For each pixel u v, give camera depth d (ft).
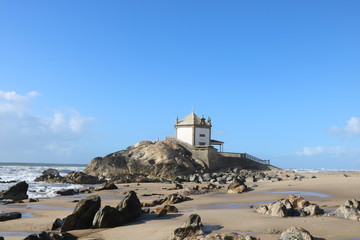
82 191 130.11
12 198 106.42
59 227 56.54
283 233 38.42
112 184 134.92
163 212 62.08
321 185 112.16
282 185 120.98
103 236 49.42
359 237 39.81
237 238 38.96
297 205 63.93
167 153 226.79
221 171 248.32
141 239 44.39
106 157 227.40
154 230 48.67
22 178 207.92
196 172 224.53
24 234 51.75
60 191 118.01
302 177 168.96
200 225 46.78
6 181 178.81
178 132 273.75
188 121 271.69
